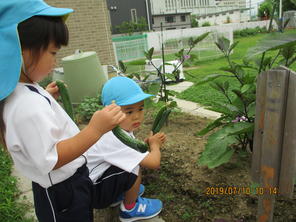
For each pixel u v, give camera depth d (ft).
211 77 7.30
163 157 8.34
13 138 3.62
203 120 11.76
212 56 36.96
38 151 3.57
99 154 5.74
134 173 5.85
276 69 4.22
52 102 4.15
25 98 3.69
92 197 5.13
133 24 99.35
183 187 7.02
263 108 4.66
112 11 106.52
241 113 7.19
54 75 17.58
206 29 54.13
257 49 4.82
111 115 3.81
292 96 4.17
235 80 20.07
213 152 6.47
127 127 5.99
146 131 10.89
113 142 5.66
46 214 4.59
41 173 3.80
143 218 6.38
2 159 9.91
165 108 6.47
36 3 3.64
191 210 6.45
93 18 23.63
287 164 4.49
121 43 37.78
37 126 3.57
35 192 4.68
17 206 7.29
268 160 4.63
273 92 4.28
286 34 4.80
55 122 3.85
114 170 5.70
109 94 5.81
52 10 3.71
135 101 5.62
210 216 6.13
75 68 15.14
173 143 9.18
